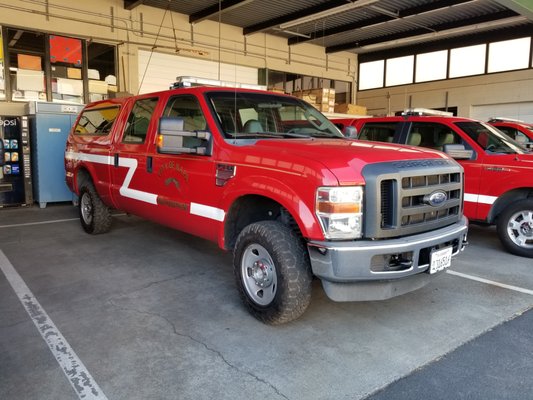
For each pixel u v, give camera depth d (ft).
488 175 18.35
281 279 10.36
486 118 49.62
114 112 18.11
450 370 9.17
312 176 9.71
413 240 9.93
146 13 37.17
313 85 52.21
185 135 12.14
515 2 26.16
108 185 17.99
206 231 12.94
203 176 12.74
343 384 8.64
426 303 12.76
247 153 11.41
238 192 11.44
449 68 51.06
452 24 43.14
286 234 10.59
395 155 10.62
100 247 18.28
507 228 17.98
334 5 36.40
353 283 9.82
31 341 10.17
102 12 34.73
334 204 9.42
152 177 15.08
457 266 16.46
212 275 14.96
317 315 11.83
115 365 9.20
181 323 11.23
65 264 15.97
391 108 56.13
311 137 13.46
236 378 8.80
